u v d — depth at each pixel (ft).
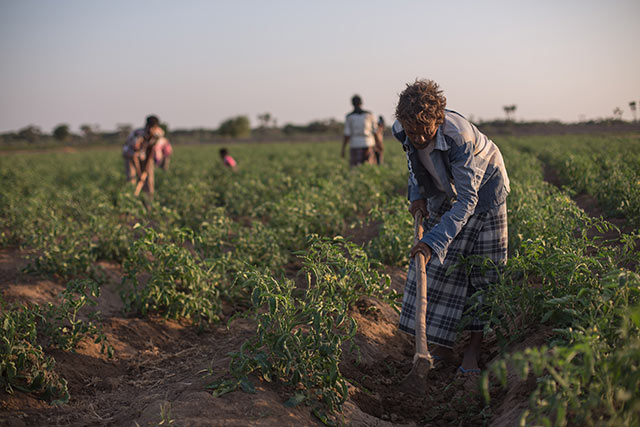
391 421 9.45
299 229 19.94
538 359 6.31
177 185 34.01
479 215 10.66
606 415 6.86
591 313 8.53
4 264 18.78
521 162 39.78
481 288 10.91
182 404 8.61
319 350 9.18
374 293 14.11
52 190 35.42
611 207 21.22
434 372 11.21
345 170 42.78
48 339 12.19
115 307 15.76
